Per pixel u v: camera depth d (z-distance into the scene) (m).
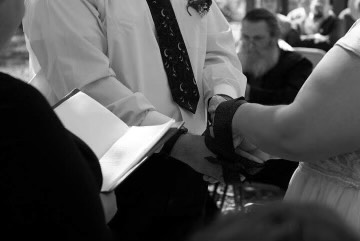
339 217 0.90
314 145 1.84
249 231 0.87
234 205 4.79
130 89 2.43
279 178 4.40
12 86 1.38
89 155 1.70
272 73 4.93
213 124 2.13
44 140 1.37
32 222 1.35
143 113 2.32
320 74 1.82
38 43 2.40
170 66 2.51
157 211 2.56
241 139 2.17
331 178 2.01
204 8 2.57
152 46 2.47
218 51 2.72
